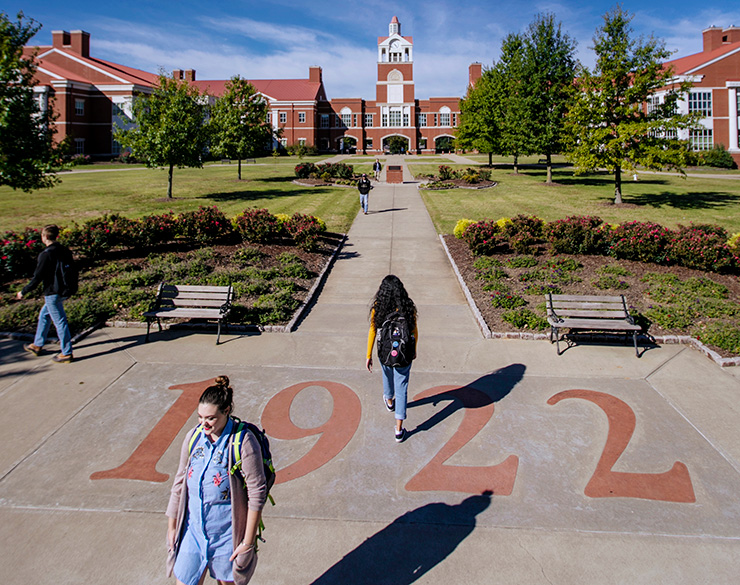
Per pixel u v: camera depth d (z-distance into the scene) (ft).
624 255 41.88
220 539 9.76
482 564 12.76
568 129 75.61
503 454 17.34
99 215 61.11
